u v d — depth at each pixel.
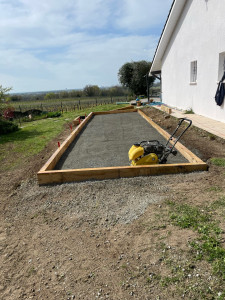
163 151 4.78
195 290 2.00
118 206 3.51
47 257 2.67
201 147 5.83
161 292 2.04
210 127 7.21
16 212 3.72
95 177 4.46
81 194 3.97
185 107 11.41
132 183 4.16
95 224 3.15
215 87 8.21
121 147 6.73
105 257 2.54
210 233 2.62
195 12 9.40
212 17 8.05
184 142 6.52
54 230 3.14
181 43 11.38
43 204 3.84
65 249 2.76
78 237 2.94
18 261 2.67
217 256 2.28
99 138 8.02
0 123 10.82
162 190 3.81
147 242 2.65
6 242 3.02
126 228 2.97
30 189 4.44
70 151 6.71
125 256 2.51
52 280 2.35
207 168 4.43
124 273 2.30
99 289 2.17
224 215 2.91
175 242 2.56
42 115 18.33
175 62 12.55
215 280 2.05
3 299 2.21
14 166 6.03
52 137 9.34
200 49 9.20
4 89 11.94
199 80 9.52
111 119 12.05
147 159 4.57
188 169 4.42
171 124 9.05
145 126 9.53
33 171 5.44
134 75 31.48
